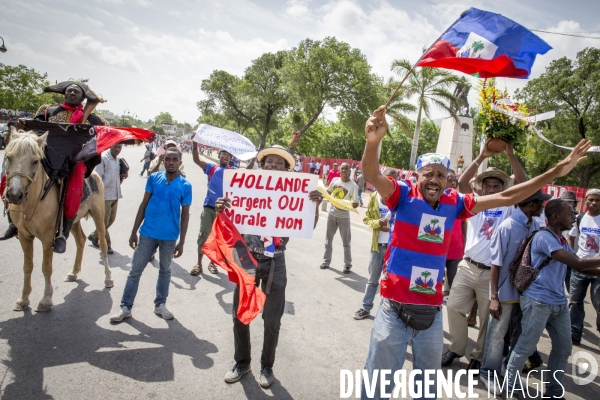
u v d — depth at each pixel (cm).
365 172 246
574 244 644
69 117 477
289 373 364
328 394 337
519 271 354
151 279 562
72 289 495
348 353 413
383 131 235
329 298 575
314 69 2991
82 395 299
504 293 373
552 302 343
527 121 372
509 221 376
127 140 477
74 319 417
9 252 594
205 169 613
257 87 3994
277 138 5247
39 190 407
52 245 432
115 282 533
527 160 3791
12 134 406
